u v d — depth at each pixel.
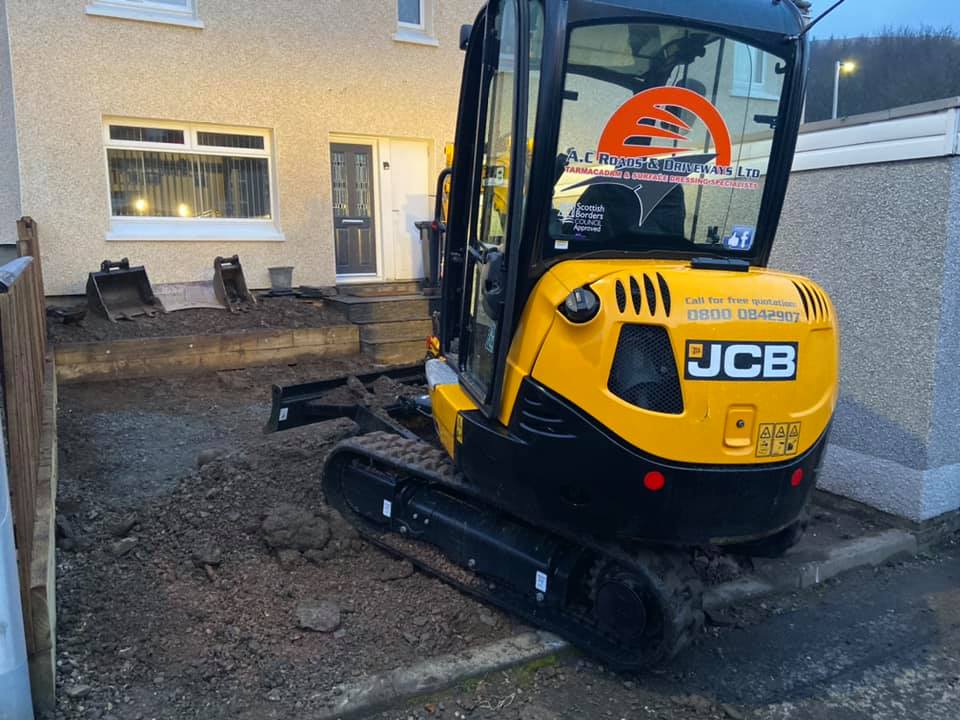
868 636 3.83
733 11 3.38
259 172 10.02
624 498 2.97
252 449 5.41
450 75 11.00
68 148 8.61
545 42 3.04
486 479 3.45
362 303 9.26
